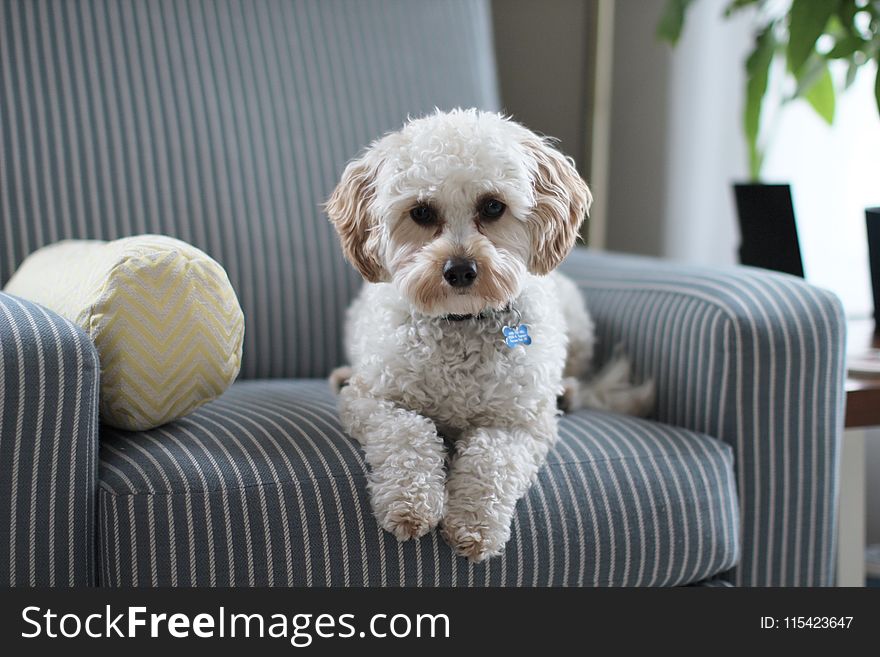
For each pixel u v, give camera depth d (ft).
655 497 4.25
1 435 3.50
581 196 4.36
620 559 4.18
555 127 8.34
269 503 3.75
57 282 4.47
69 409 3.61
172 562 3.64
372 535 3.82
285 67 6.14
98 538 3.76
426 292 3.91
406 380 4.13
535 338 4.20
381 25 6.45
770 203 5.78
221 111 5.92
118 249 4.13
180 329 4.01
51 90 5.60
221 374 4.18
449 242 3.93
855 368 4.98
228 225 5.81
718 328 4.65
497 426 4.18
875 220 5.54
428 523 3.71
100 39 5.76
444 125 4.03
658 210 8.15
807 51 5.74
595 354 5.65
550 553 4.06
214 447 3.93
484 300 3.94
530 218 4.20
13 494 3.54
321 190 6.06
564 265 6.42
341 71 6.27
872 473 6.79
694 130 7.79
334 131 6.16
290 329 5.91
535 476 4.09
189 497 3.67
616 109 8.55
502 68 8.16
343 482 3.86
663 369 5.02
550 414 4.30
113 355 3.93
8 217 5.44
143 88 5.79
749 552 4.71
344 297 6.06
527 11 8.13
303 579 3.76
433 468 3.81
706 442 4.50
